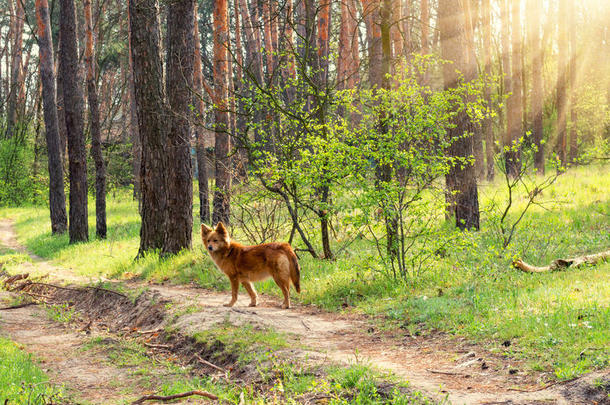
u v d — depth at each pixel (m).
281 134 13.35
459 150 13.91
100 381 6.99
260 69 27.38
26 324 10.77
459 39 14.21
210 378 6.57
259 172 12.77
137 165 32.25
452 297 8.64
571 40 32.88
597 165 26.88
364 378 5.29
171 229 15.91
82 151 23.88
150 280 13.96
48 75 26.52
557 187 20.55
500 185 22.50
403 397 4.80
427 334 7.14
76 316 11.48
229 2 34.09
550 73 39.25
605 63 36.31
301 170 11.71
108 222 30.20
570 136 33.69
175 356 7.75
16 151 48.06
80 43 40.94
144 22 15.80
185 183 15.97
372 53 17.95
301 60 12.77
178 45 15.65
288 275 9.55
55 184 27.33
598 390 4.49
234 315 8.58
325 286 10.60
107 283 13.00
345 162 10.87
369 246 13.70
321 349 6.80
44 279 15.27
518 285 8.74
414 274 10.30
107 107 46.47
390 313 8.29
